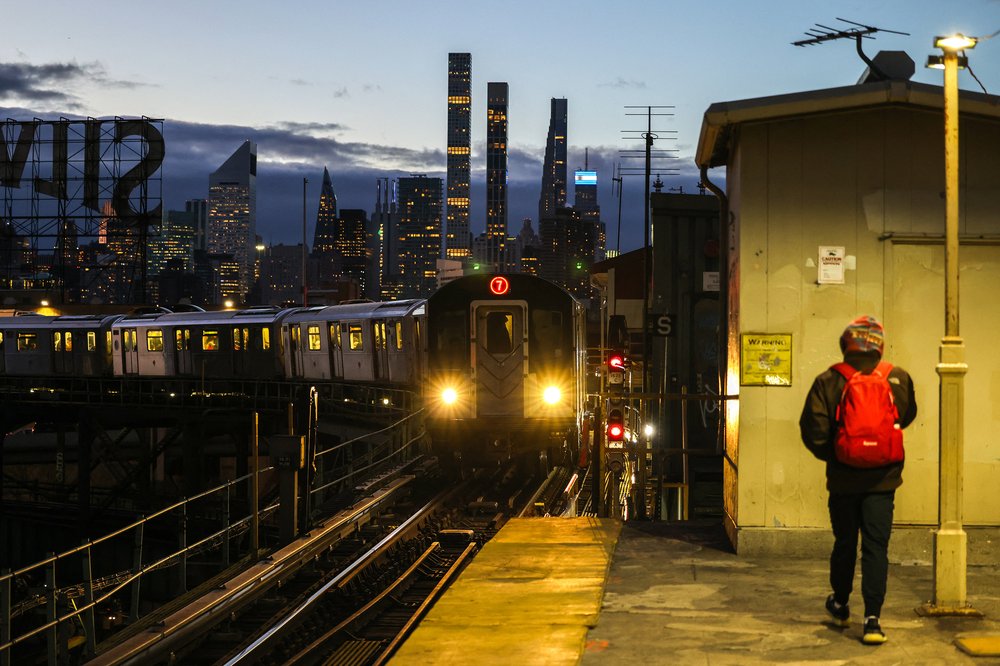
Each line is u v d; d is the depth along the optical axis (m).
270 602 10.62
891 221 8.05
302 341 38.00
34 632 9.10
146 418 45.53
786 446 8.13
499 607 6.90
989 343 7.93
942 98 7.83
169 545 35.31
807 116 8.06
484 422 18.39
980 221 7.99
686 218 32.81
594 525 9.62
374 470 20.62
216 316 41.50
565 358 18.50
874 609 5.84
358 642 9.50
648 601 6.92
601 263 44.66
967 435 7.90
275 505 13.25
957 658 5.55
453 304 18.50
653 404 29.66
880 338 5.91
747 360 8.15
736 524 8.23
